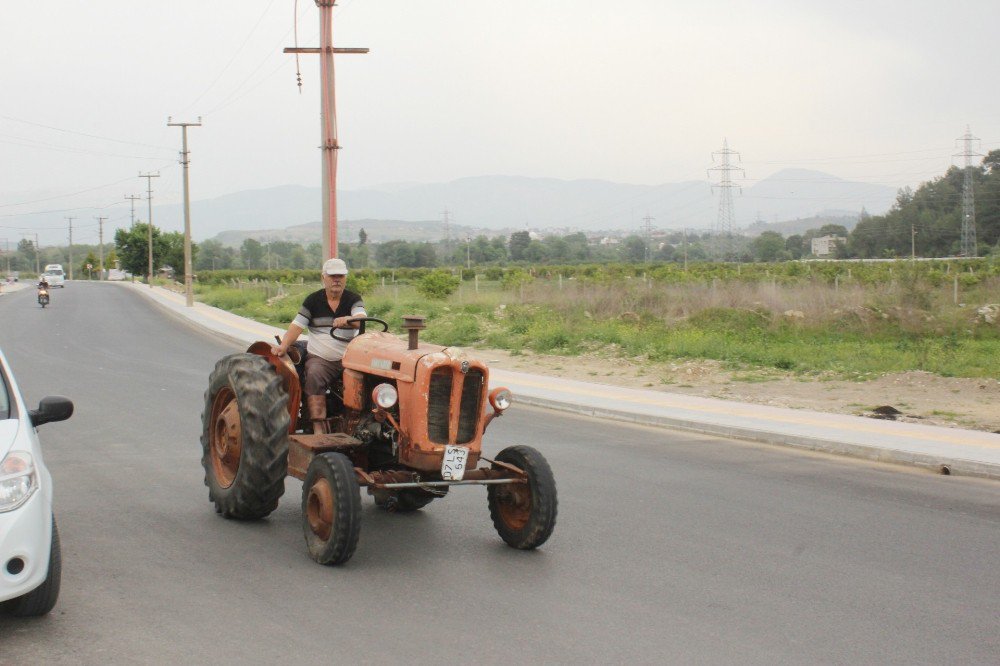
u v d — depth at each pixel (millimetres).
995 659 5156
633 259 177500
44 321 35062
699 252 186500
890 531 7945
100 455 10430
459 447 6746
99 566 6398
